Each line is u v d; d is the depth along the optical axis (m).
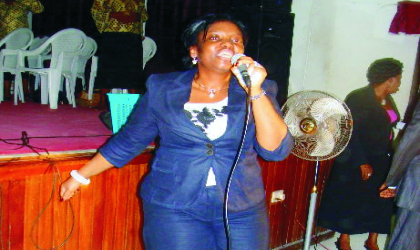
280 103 3.45
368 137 2.96
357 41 4.18
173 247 1.40
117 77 3.96
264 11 3.23
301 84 4.27
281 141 1.40
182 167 1.40
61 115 3.55
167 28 5.38
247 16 3.28
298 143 2.39
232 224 1.42
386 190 2.50
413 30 4.06
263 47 3.26
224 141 1.39
